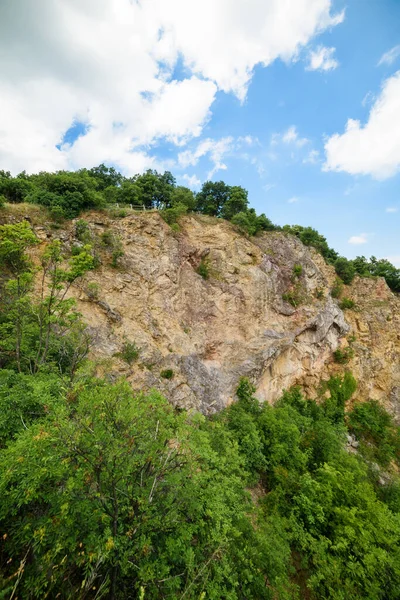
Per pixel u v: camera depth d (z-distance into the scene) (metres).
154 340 17.98
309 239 34.34
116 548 4.30
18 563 4.70
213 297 23.06
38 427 5.17
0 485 4.57
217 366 20.58
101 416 5.32
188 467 6.29
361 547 10.04
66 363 11.96
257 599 7.21
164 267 21.03
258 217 31.25
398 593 8.83
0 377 7.77
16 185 19.98
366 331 32.72
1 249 10.80
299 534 10.57
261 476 14.51
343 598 8.55
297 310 26.45
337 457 15.73
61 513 4.36
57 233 17.75
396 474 23.09
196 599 4.86
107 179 35.47
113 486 4.71
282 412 18.03
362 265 41.00
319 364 27.72
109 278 18.14
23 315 11.09
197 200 31.94
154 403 6.49
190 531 5.66
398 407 30.33
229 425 16.03
